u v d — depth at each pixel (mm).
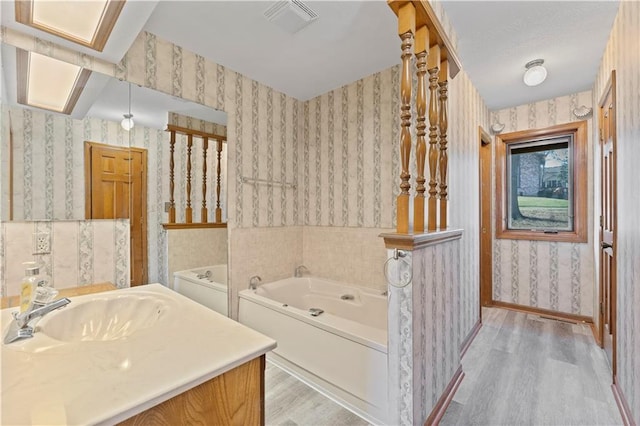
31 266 1063
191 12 1827
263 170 2848
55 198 1432
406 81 1434
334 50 2275
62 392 628
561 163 3328
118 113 1786
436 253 1671
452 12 1859
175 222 2086
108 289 1526
